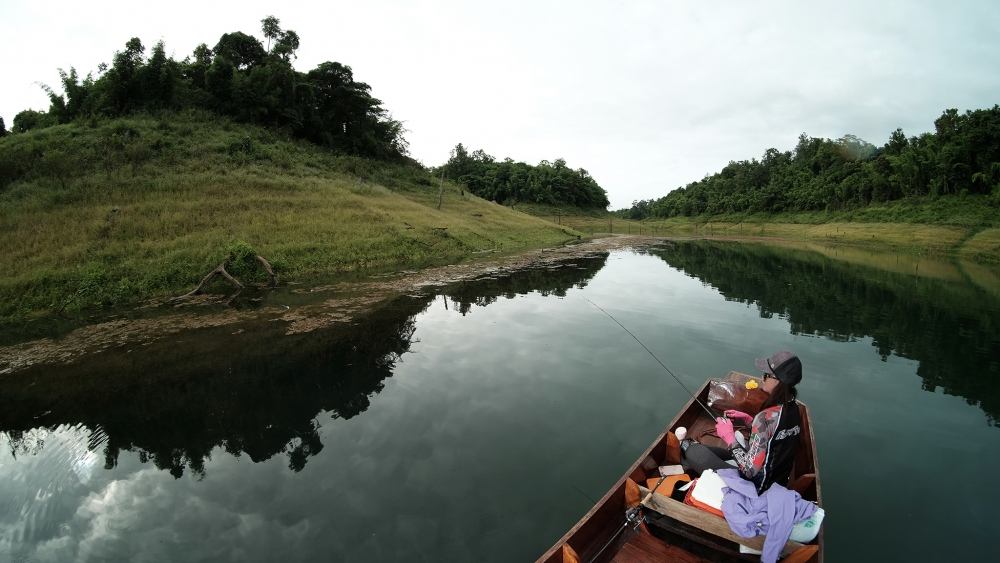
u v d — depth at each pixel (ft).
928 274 66.90
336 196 89.61
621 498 13.33
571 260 82.43
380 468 17.13
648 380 25.20
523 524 14.02
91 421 21.66
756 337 33.73
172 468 17.75
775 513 10.66
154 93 117.50
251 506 15.33
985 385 24.91
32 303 43.29
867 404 22.80
